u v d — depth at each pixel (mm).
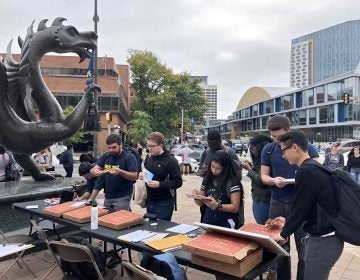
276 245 2645
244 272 2613
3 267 4828
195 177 17750
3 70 5910
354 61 134500
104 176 5180
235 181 3826
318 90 65250
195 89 52969
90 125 11430
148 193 4855
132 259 5047
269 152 4098
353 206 2699
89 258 3252
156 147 4754
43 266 4855
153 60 51156
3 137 6188
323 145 56188
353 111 56500
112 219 3926
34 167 7398
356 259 5332
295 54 154500
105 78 44219
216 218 3820
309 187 2773
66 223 4098
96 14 17469
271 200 4109
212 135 5027
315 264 2832
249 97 108375
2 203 5688
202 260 2758
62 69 50344
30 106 7219
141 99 52062
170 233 3648
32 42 6762
